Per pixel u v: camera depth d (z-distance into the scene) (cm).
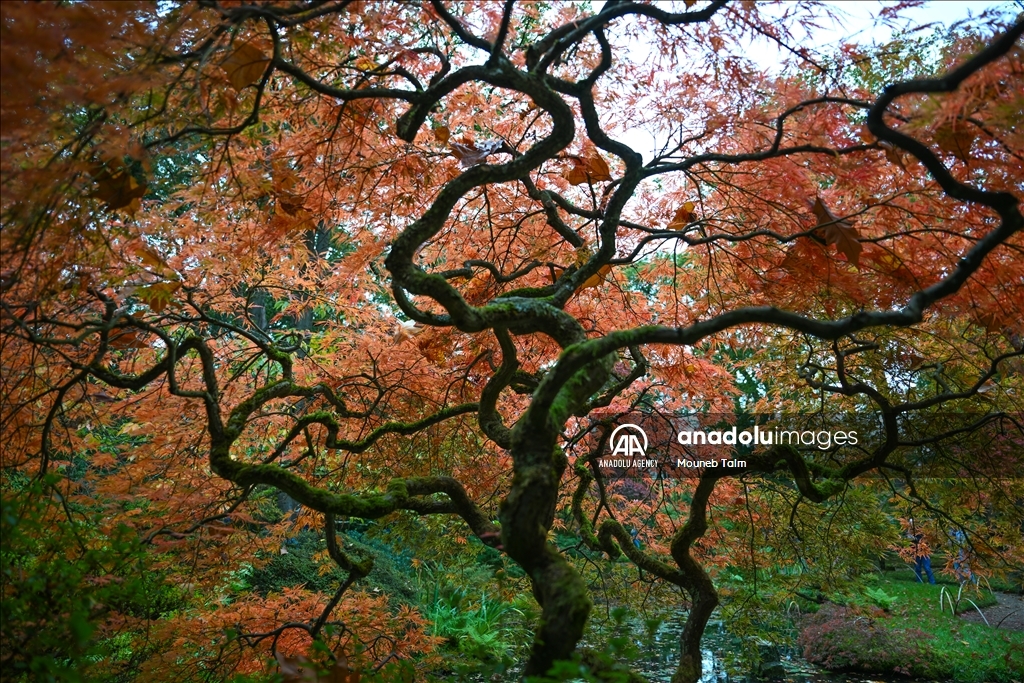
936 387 446
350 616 354
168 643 315
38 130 178
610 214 285
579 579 191
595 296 403
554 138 247
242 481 258
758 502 486
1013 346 343
